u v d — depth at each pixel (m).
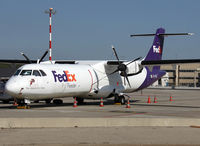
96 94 38.12
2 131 17.25
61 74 33.66
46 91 31.94
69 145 13.84
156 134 16.55
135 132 17.14
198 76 146.62
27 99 30.94
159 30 45.97
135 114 26.23
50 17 48.78
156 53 45.62
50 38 48.84
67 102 42.44
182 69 150.38
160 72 47.25
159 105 38.19
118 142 14.45
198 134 16.62
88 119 19.31
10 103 40.78
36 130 17.66
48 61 41.09
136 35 45.66
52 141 14.54
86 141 14.62
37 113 25.80
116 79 40.50
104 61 39.41
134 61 39.34
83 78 36.12
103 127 18.92
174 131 17.55
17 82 29.78
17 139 14.94
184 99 52.84
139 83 43.66
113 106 36.16
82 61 40.69
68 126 19.11
